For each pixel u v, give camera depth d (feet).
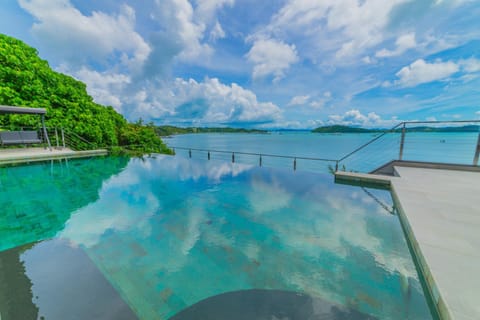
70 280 5.51
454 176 13.57
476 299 3.90
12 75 29.27
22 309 4.42
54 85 34.19
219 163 26.73
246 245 7.98
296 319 4.55
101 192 14.97
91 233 9.00
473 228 6.66
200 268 6.58
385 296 5.21
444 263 4.94
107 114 45.65
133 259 7.07
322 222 9.76
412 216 7.63
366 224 9.38
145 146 47.39
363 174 15.49
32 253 7.11
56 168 22.63
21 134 25.66
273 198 13.33
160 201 13.09
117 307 4.60
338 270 6.36
